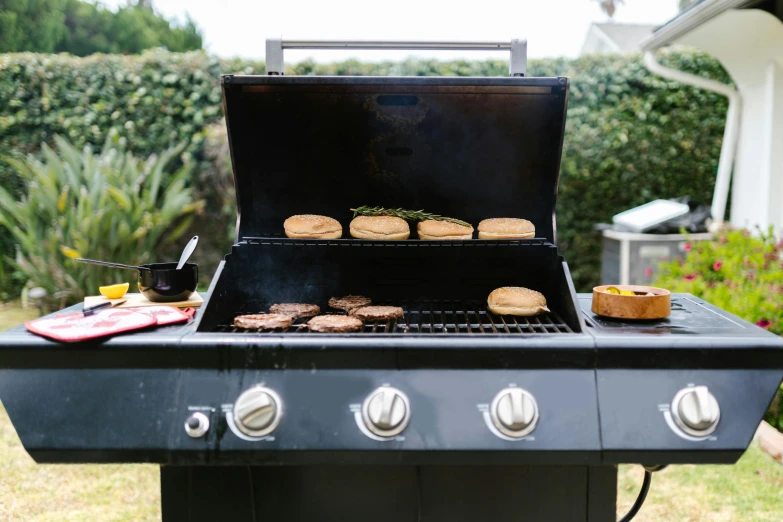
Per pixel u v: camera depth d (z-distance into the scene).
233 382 1.28
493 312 1.70
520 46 1.77
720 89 5.80
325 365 1.29
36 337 1.31
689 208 5.69
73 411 1.25
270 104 1.79
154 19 13.69
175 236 5.82
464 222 1.91
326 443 1.23
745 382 1.27
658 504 2.73
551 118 1.81
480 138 1.89
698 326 1.43
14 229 5.21
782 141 5.37
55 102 6.14
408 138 1.91
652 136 6.07
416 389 1.26
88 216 5.02
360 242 1.73
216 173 6.15
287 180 1.97
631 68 5.95
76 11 12.19
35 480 3.02
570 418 1.24
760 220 5.57
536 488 1.60
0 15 10.60
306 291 1.89
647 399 1.25
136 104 6.16
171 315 1.50
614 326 1.45
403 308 1.84
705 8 4.52
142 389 1.27
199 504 1.63
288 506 1.62
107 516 2.68
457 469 1.59
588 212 6.23
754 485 2.85
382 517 1.61
